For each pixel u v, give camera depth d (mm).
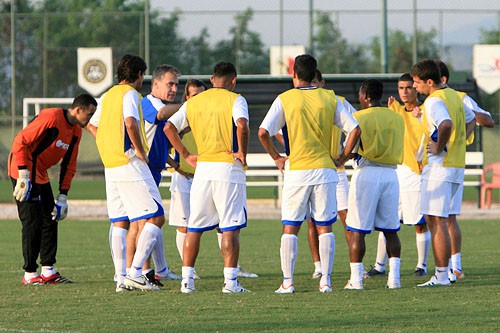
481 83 63375
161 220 21219
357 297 19781
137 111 20719
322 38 78000
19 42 79000
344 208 24531
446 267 21766
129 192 20906
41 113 22484
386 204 21047
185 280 20875
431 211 21641
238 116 20078
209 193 20469
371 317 17234
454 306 18484
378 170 20969
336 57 78062
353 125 20141
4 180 70438
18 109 79438
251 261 27922
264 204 51656
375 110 20938
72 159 22953
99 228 39219
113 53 78562
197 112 20422
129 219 21047
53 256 22734
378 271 24469
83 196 58438
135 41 78625
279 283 22781
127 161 20859
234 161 20359
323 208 20422
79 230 38344
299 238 35281
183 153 20719
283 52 72375
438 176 21594
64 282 22812
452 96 21797
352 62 78188
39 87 79438
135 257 21125
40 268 26203
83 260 28219
